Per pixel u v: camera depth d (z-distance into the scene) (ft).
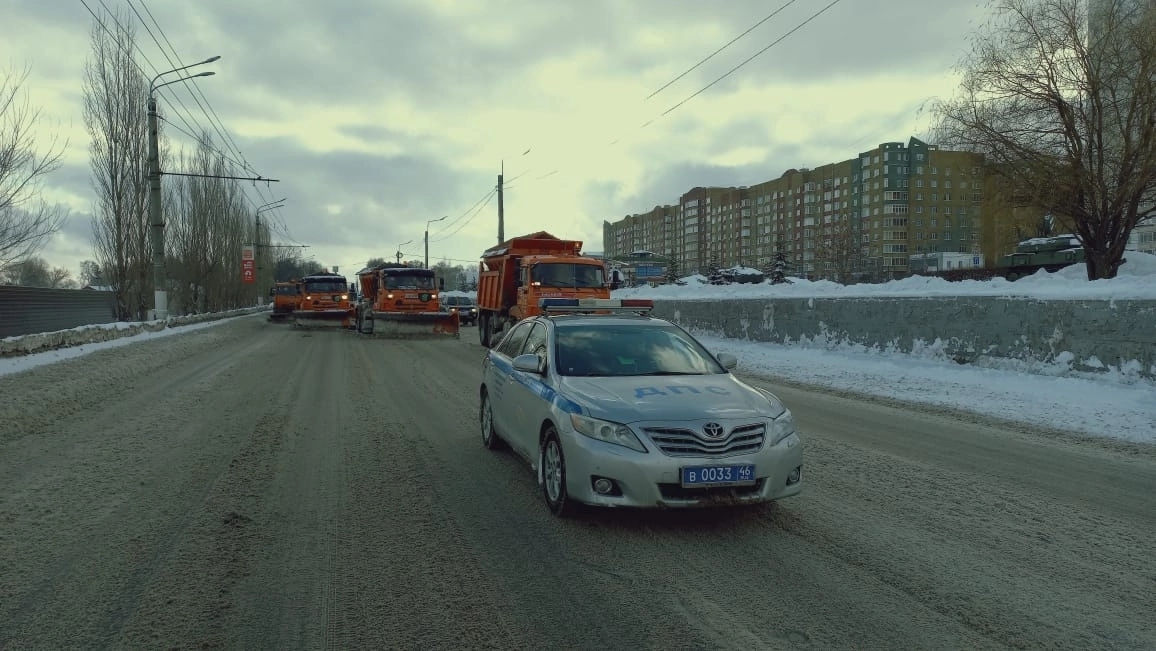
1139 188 58.23
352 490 18.88
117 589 12.61
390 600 12.19
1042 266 102.37
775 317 59.77
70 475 20.38
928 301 44.47
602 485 15.17
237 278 170.91
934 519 16.34
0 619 11.45
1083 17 59.82
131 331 73.46
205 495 18.39
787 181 383.24
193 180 135.44
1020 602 12.00
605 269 60.54
